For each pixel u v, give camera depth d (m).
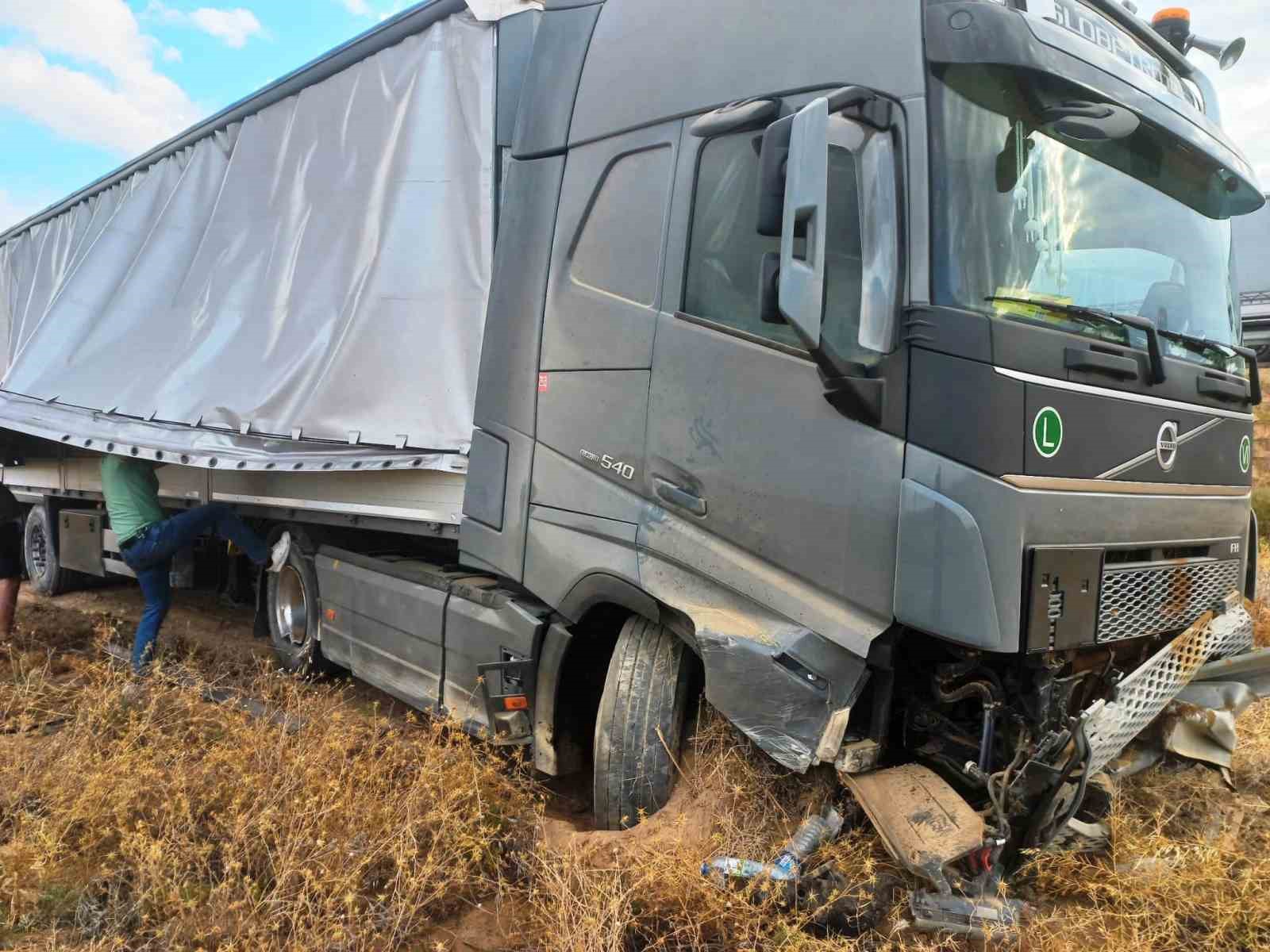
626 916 2.78
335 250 5.11
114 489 5.73
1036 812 2.83
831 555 2.89
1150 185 3.41
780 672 2.91
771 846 3.03
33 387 7.08
